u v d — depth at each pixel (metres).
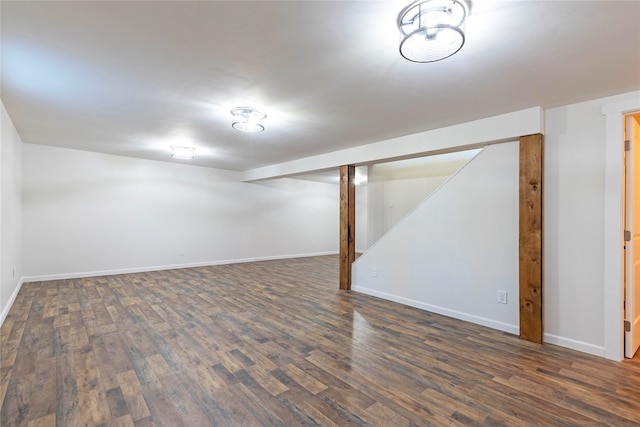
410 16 1.57
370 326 3.29
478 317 3.40
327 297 4.43
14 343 2.76
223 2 1.49
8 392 2.02
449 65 2.10
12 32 1.77
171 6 1.53
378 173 5.95
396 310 3.86
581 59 2.00
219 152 5.21
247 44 1.88
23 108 3.11
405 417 1.82
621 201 2.59
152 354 2.58
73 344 2.75
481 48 1.88
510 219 3.17
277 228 8.23
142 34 1.79
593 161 2.71
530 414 1.85
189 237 6.73
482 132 3.24
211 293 4.56
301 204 8.73
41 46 1.93
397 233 4.25
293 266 7.04
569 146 2.83
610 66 2.09
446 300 3.69
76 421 1.75
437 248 3.79
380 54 1.97
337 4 1.49
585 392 2.09
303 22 1.65
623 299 2.60
